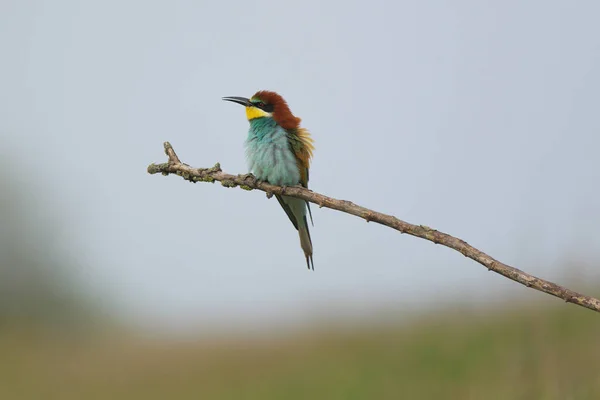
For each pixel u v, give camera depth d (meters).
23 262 28.02
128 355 23.03
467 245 5.39
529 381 9.67
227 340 23.06
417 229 5.70
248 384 15.16
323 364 15.00
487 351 11.83
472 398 9.91
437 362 12.32
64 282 27.53
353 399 11.97
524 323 12.04
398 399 11.35
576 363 9.72
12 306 27.58
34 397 17.38
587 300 4.85
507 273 5.12
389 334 16.11
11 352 23.02
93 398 16.95
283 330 22.11
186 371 18.62
